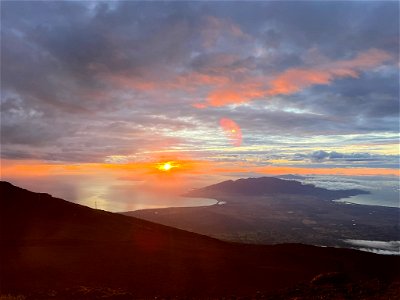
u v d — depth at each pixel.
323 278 21.23
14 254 31.39
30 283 24.52
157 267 30.05
